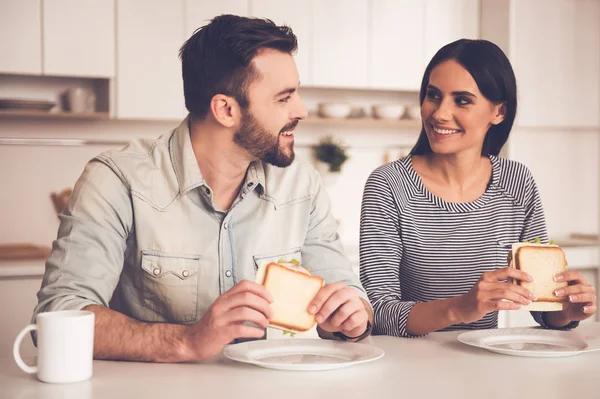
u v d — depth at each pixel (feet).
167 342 4.17
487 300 4.87
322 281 4.39
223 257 5.09
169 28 11.35
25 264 10.17
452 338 5.16
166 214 5.00
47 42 10.71
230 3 11.71
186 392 3.62
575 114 13.80
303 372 4.05
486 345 4.64
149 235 4.96
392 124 13.05
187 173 4.98
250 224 5.23
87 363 3.84
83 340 3.81
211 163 5.03
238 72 4.67
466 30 13.25
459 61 5.85
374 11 12.60
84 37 10.91
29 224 11.69
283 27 4.81
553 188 14.46
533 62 13.39
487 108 5.94
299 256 5.38
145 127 12.23
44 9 10.68
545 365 4.33
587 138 14.67
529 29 13.32
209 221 5.08
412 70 12.91
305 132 13.29
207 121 4.90
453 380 3.95
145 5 11.19
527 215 6.40
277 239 5.29
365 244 5.88
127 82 11.19
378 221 5.92
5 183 11.54
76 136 11.85
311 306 4.31
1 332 9.91
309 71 12.25
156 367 4.13
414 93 13.98
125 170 4.95
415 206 6.07
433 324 5.11
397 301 5.51
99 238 4.71
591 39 13.87
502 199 6.28
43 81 11.57
